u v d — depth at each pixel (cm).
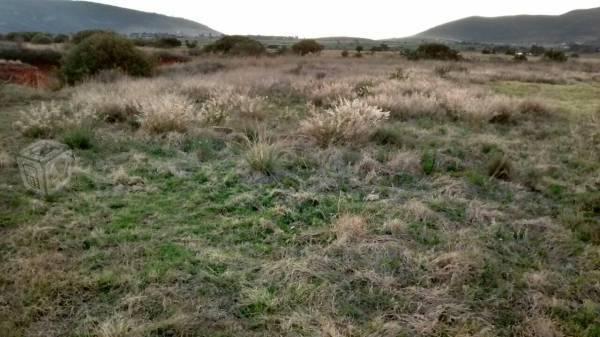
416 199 428
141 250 318
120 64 1375
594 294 281
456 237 352
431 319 252
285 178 471
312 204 416
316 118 616
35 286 268
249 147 553
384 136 636
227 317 251
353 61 2348
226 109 782
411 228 367
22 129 604
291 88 1168
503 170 500
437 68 1841
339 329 242
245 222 370
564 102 1103
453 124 789
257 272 299
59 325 240
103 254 311
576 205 425
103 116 727
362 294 277
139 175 473
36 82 1407
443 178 481
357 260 314
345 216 370
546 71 2050
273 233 356
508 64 2544
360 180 480
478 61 2788
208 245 333
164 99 711
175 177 472
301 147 582
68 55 1366
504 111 822
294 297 270
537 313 260
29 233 332
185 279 284
